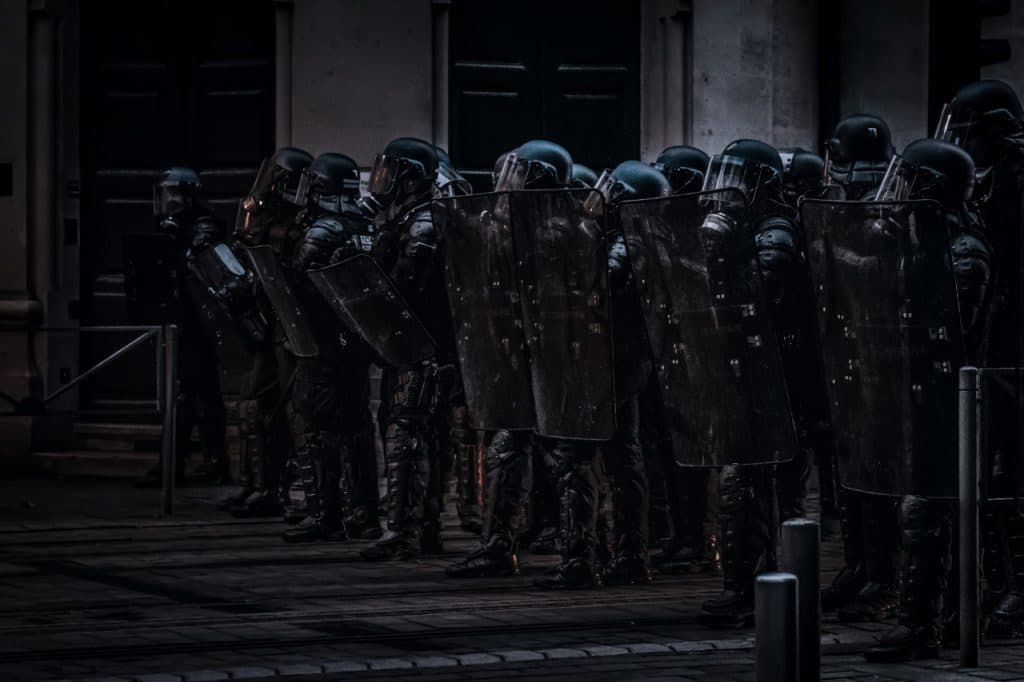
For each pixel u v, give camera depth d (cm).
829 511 1295
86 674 793
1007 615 908
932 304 830
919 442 839
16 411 1450
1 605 1002
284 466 1452
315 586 1082
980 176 905
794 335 997
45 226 1794
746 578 936
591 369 1031
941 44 949
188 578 1115
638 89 1805
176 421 1655
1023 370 842
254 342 1433
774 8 1792
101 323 1820
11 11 1803
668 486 1160
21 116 1795
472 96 1784
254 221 1288
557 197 1028
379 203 1192
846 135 1024
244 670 800
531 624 943
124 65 1827
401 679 789
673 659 841
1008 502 865
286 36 1736
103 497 1587
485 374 1082
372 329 1181
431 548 1239
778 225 978
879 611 967
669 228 931
